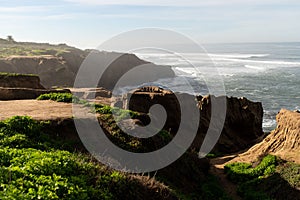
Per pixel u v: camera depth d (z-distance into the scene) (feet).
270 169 51.65
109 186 28.63
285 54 445.78
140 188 30.30
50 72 212.43
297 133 57.31
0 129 36.01
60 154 30.73
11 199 20.67
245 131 90.38
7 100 64.44
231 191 50.08
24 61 216.13
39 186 23.36
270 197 46.29
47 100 59.62
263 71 257.75
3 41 466.29
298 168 49.62
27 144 34.01
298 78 219.20
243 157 62.34
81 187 26.00
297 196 45.06
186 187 43.50
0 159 27.45
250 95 170.81
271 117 129.59
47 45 483.10
